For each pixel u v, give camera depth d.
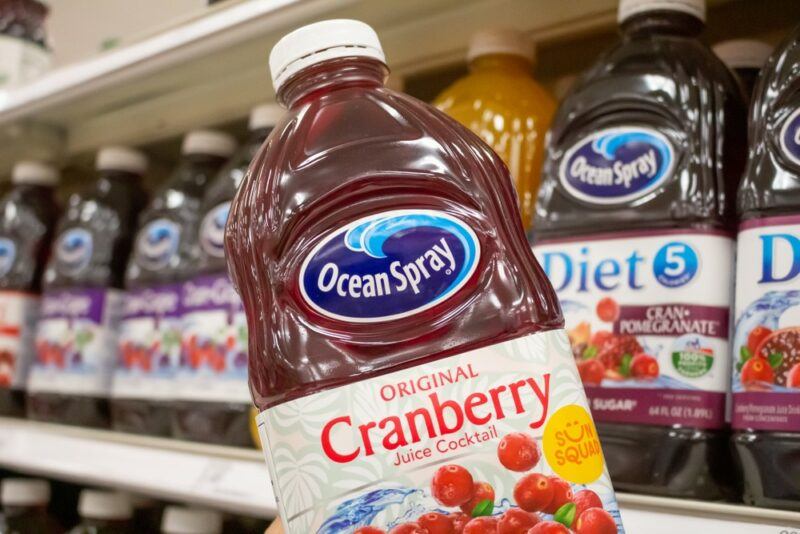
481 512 0.54
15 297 1.57
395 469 0.55
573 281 0.85
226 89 1.40
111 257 1.47
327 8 1.03
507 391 0.56
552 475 0.55
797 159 0.74
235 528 1.46
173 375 1.28
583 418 0.57
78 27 2.06
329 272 0.58
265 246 0.61
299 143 0.63
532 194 1.02
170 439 1.23
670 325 0.80
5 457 1.32
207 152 1.43
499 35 1.08
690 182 0.81
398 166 0.61
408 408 0.55
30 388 1.47
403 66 1.31
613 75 0.87
